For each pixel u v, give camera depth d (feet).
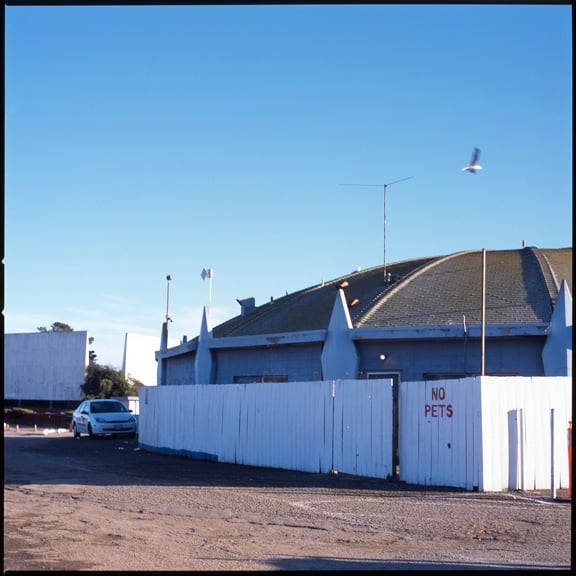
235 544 33.47
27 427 179.52
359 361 81.76
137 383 229.04
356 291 100.22
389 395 56.18
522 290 85.15
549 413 51.29
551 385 51.44
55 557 30.48
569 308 72.95
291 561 29.91
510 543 33.60
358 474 58.44
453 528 37.11
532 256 95.71
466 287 89.10
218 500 46.80
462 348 78.13
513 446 50.29
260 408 68.85
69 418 185.26
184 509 43.32
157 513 42.01
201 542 33.88
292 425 65.16
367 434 57.88
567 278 88.12
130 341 232.94
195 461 74.59
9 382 221.87
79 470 65.77
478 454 49.75
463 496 47.62
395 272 104.58
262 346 92.53
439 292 89.25
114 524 38.40
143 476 60.80
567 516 40.27
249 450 69.77
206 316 99.60
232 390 72.49
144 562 29.58
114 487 53.67
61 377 215.72
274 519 39.88
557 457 51.13
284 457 65.67
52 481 57.47
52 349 217.97
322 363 84.33
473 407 50.26
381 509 42.96
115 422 111.75
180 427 80.48
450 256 104.06
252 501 46.29
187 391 79.66
